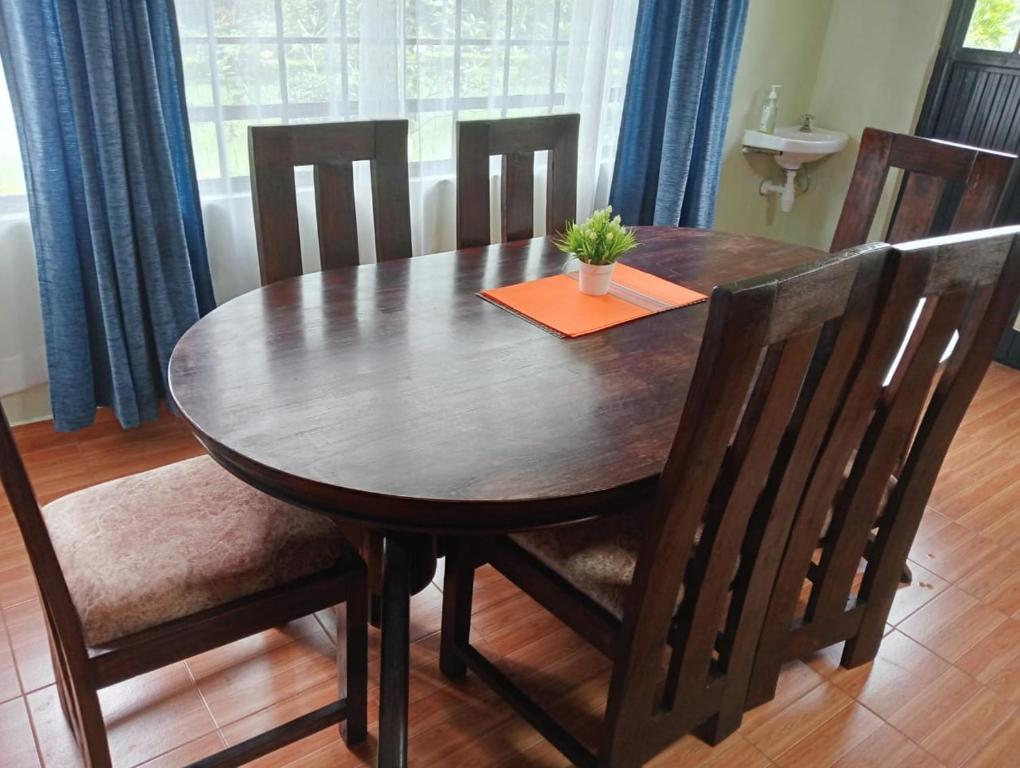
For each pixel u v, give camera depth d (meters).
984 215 2.04
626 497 1.16
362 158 1.93
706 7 2.98
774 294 0.99
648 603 1.23
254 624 1.32
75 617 1.15
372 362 1.43
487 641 1.87
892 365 1.41
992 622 2.01
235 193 2.52
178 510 1.40
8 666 1.70
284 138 1.80
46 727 1.57
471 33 2.76
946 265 1.24
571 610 1.40
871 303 1.18
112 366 2.37
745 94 3.67
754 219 4.08
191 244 2.46
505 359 1.48
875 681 1.81
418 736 1.62
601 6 2.95
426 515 1.11
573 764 1.54
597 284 1.78
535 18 2.87
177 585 1.25
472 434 1.23
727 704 1.57
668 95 3.17
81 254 2.31
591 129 3.13
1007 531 2.35
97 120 2.11
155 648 1.24
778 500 1.33
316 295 1.71
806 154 3.62
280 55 2.44
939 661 1.88
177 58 2.23
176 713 1.62
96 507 1.39
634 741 1.41
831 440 1.35
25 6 1.96
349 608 1.42
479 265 1.96
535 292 1.79
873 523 1.61
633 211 3.39
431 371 1.42
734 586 1.43
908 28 3.47
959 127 3.46
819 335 1.12
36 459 2.37
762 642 1.57
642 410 1.33
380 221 2.01
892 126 3.63
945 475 2.60
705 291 1.86
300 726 1.45
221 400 1.28
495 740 1.62
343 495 1.10
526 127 2.17
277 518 1.40
